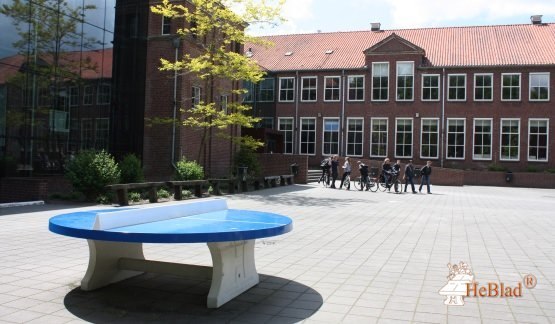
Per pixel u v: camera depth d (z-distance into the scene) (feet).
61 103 58.95
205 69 71.51
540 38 132.67
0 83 51.16
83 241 29.94
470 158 127.44
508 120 125.18
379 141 134.00
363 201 65.62
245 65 68.64
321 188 88.02
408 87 131.95
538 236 37.40
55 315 16.74
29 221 37.35
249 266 20.75
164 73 76.64
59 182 57.98
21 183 50.31
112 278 20.80
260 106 144.46
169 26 77.00
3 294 19.03
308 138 140.15
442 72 129.59
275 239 33.47
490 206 64.13
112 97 67.87
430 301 19.27
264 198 64.69
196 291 20.03
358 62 138.10
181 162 67.15
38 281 20.98
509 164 124.88
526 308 18.58
